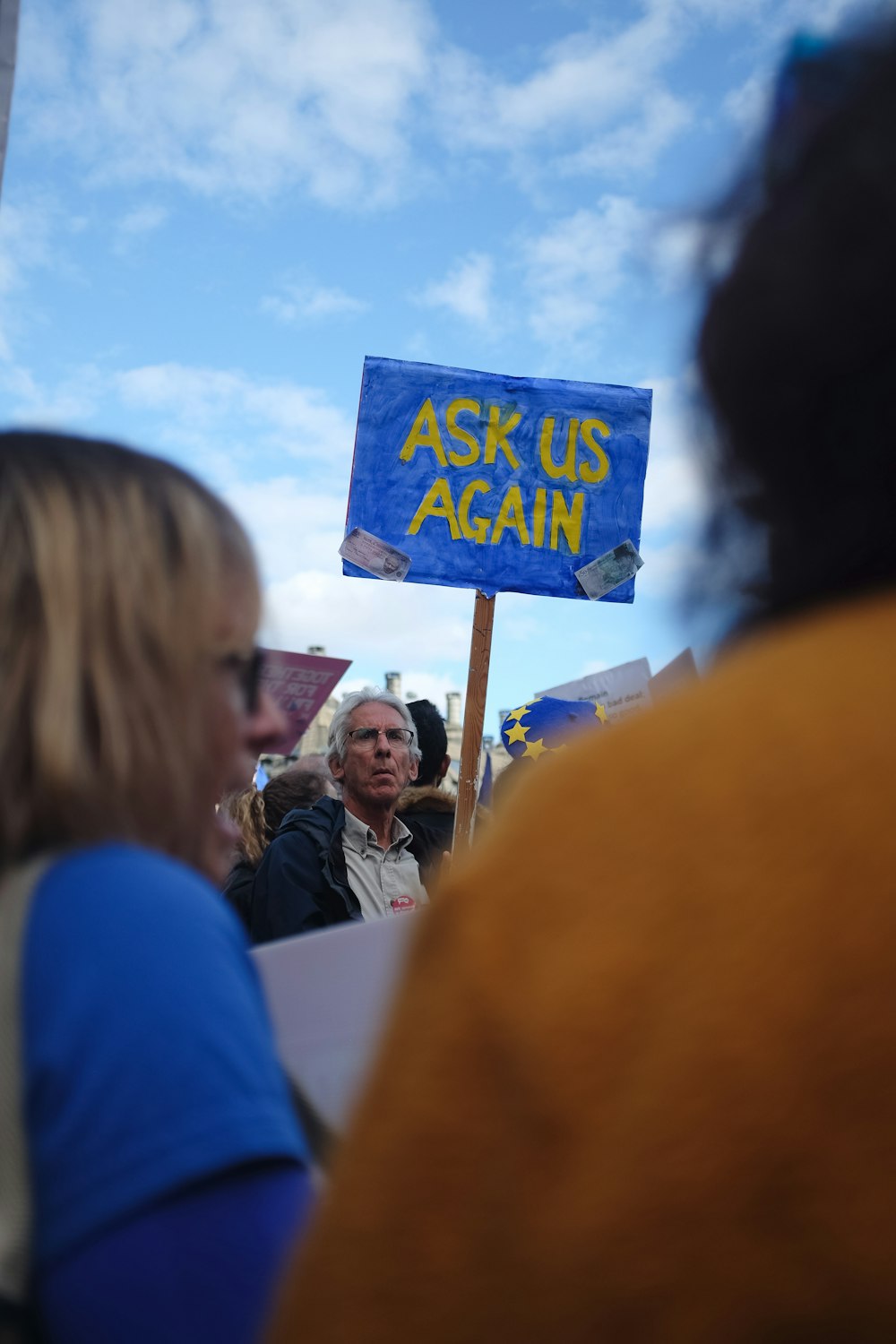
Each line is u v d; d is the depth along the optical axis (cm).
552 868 46
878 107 55
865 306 54
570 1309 40
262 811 361
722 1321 39
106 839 75
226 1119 63
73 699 74
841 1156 39
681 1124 39
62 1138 63
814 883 42
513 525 375
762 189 61
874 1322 39
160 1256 61
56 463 80
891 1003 40
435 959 48
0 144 173
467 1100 44
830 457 57
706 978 41
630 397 386
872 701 46
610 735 50
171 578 80
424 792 370
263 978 102
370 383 377
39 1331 64
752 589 62
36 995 67
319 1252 48
